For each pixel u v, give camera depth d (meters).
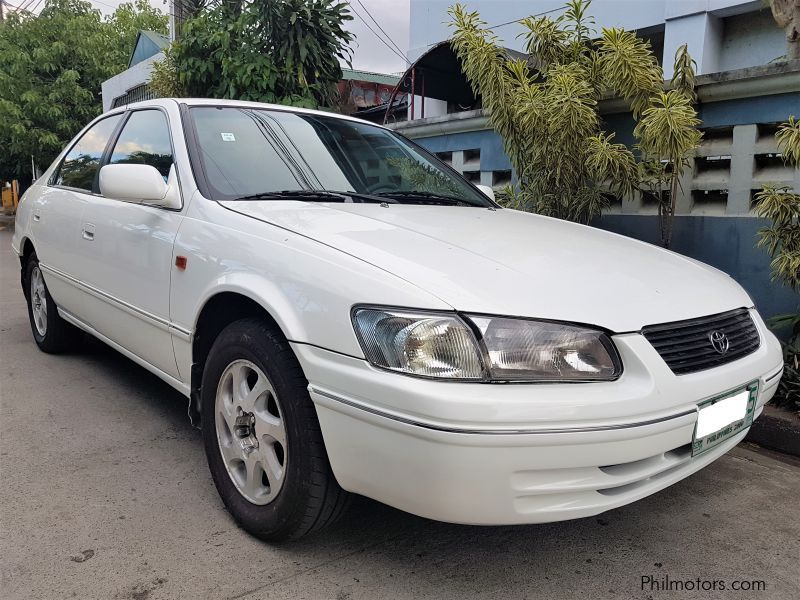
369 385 1.74
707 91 4.12
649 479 1.93
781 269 3.37
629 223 4.65
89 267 3.36
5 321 5.58
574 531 2.40
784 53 7.36
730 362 2.12
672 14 7.80
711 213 4.22
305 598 1.94
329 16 7.01
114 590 1.96
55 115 16.20
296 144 3.00
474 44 4.66
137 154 3.18
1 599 1.90
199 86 7.39
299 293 1.97
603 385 1.75
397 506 1.79
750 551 2.29
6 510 2.41
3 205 28.81
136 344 3.02
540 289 1.88
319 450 1.96
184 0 8.60
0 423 3.26
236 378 2.29
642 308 1.95
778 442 3.22
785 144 3.36
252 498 2.25
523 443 1.64
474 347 1.69
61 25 17.02
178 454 2.94
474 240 2.25
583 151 4.21
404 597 1.97
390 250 2.00
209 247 2.38
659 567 2.18
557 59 4.73
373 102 16.17
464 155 5.80
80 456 2.90
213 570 2.07
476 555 2.21
